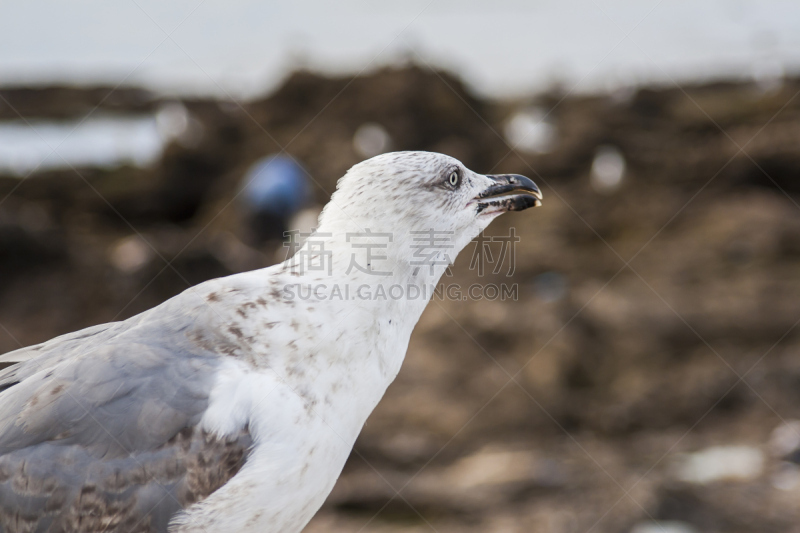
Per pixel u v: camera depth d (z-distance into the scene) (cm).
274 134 2270
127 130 2447
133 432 454
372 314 498
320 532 910
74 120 2539
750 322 1353
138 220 2091
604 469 1013
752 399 1163
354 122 2261
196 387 463
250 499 462
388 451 1073
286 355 478
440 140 2259
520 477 1000
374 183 516
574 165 2136
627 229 1792
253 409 461
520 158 2173
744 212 1767
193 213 2127
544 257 1652
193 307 492
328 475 490
